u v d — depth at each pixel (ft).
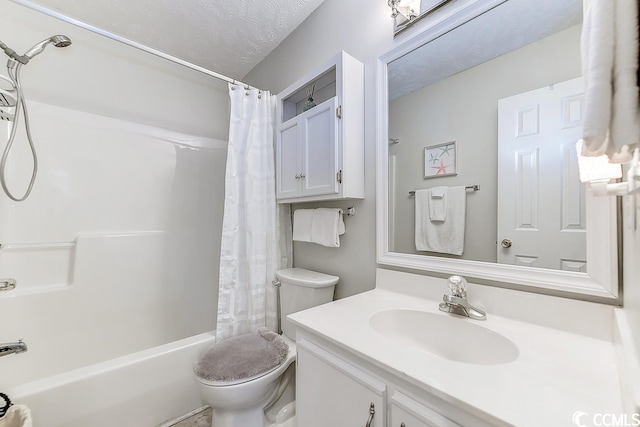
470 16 3.21
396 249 3.93
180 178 6.68
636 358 1.44
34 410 3.21
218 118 7.58
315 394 2.75
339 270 4.81
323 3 5.16
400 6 3.70
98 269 5.35
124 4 5.08
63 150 5.19
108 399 3.72
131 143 6.02
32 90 5.00
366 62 4.38
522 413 1.48
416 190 3.74
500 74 3.01
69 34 5.40
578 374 1.84
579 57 2.52
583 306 2.39
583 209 2.46
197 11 5.26
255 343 4.16
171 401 4.25
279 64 6.36
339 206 4.82
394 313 3.21
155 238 6.15
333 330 2.63
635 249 1.61
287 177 5.10
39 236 4.88
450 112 3.42
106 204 5.64
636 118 0.94
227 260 4.90
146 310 5.93
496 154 3.03
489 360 2.52
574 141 2.52
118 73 5.97
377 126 4.11
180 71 6.92
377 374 2.19
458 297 2.95
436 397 1.80
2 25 4.83
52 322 4.80
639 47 0.96
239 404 3.43
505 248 2.94
